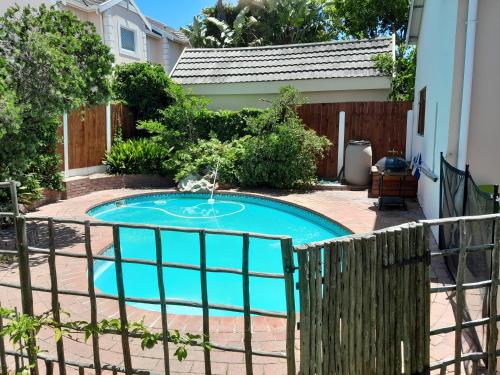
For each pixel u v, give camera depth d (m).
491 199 4.02
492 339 3.67
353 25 28.83
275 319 4.90
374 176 11.91
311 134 13.39
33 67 7.52
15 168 8.26
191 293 6.90
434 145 8.80
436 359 4.03
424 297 3.50
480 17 6.47
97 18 19.17
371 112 14.10
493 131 6.64
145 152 14.22
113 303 5.29
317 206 10.82
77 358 4.10
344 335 3.17
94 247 7.63
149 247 9.05
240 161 13.87
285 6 32.06
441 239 6.98
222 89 16.95
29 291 3.69
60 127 12.30
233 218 11.27
